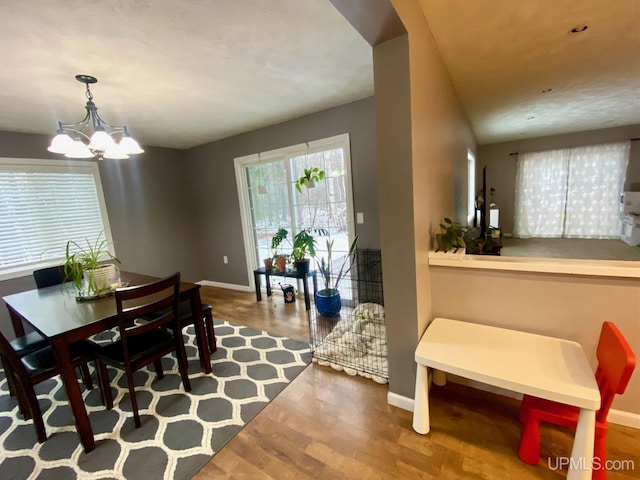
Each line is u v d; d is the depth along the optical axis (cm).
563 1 162
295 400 191
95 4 133
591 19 180
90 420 184
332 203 343
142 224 420
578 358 137
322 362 232
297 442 158
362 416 173
